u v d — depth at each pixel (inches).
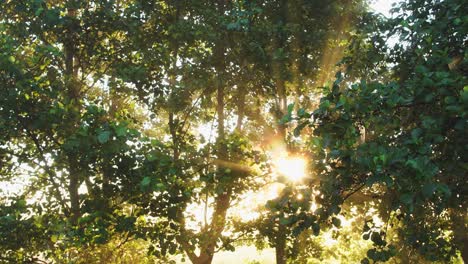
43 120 335.9
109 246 378.3
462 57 230.2
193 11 462.6
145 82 427.2
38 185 428.8
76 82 425.1
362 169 168.6
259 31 415.8
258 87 463.8
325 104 181.0
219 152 382.3
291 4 476.4
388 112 185.2
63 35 411.5
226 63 442.6
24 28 396.2
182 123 468.1
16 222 328.2
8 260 344.5
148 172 322.7
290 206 197.5
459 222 319.9
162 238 350.3
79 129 303.3
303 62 462.0
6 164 382.9
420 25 247.4
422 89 176.2
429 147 165.8
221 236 421.7
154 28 454.3
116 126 295.0
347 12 501.4
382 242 213.8
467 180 209.8
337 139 186.7
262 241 468.1
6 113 337.4
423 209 252.4
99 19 413.7
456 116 170.4
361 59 309.3
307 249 510.6
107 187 343.6
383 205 362.0
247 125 540.4
